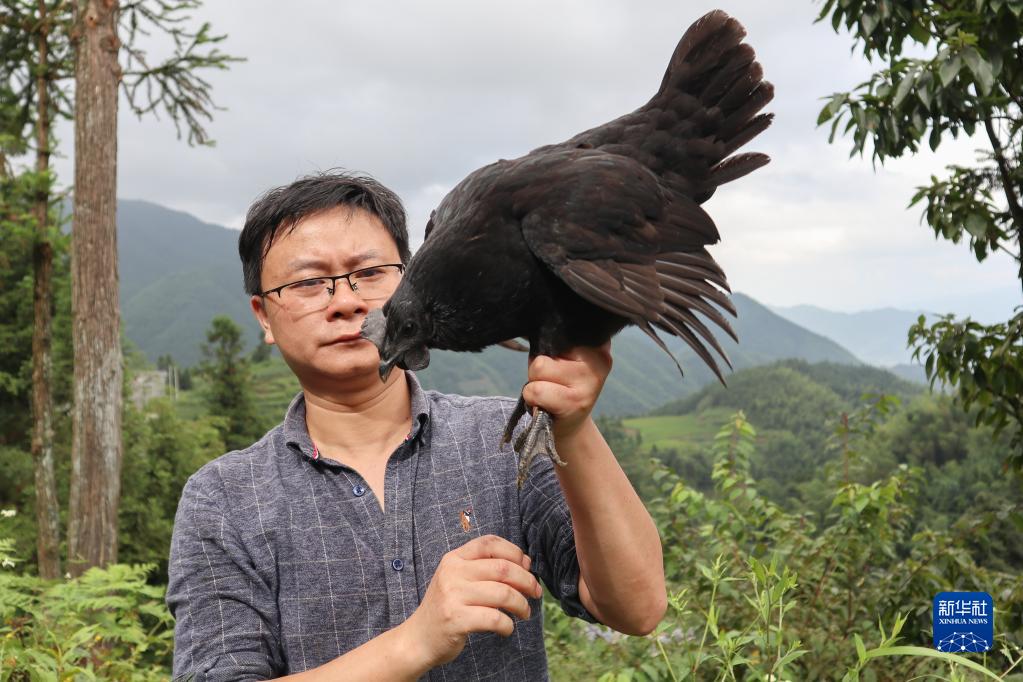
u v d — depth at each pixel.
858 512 4.77
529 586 1.80
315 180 2.27
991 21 4.19
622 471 2.00
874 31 4.42
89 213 12.45
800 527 5.10
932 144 4.39
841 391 112.56
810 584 4.75
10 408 23.69
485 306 1.95
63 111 15.20
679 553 4.90
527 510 2.22
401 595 2.10
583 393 1.82
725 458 5.29
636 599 2.01
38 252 15.69
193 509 2.18
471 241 1.93
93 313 12.55
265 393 39.53
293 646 2.09
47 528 15.66
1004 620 4.29
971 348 4.76
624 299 1.83
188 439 29.08
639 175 2.03
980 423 5.03
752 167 2.18
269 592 2.12
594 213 1.93
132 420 27.30
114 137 12.69
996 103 4.32
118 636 4.30
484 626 1.72
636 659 3.94
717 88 2.18
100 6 12.47
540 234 1.90
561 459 1.89
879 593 4.68
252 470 2.24
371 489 2.20
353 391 2.21
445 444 2.26
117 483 12.76
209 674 2.01
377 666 1.76
